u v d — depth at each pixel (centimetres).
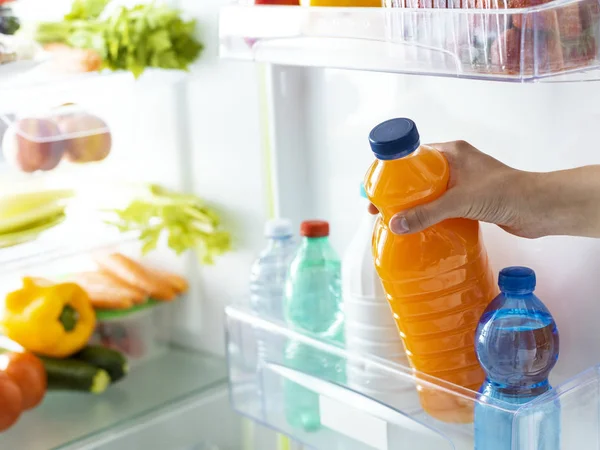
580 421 85
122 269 152
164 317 160
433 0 79
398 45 80
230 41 96
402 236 88
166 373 154
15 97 126
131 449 139
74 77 130
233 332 114
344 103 117
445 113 104
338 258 112
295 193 127
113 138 150
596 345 95
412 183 84
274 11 90
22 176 139
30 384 136
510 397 86
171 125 149
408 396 94
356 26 83
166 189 154
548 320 86
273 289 117
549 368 87
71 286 143
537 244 98
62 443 133
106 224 147
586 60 73
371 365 96
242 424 151
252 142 135
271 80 122
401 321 92
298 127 124
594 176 84
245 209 141
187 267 156
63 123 138
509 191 85
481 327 87
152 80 138
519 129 97
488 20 72
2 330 143
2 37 123
